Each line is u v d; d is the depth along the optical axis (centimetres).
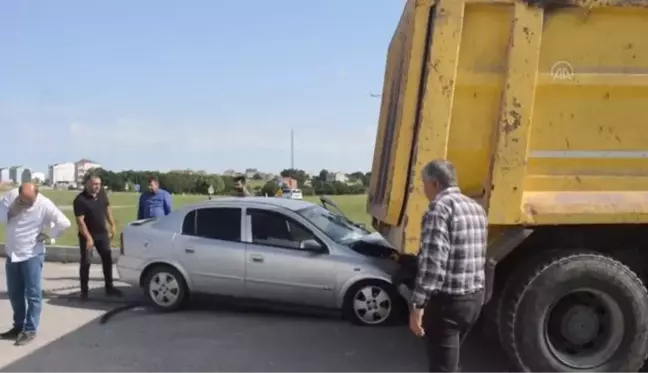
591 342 539
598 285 525
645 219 521
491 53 520
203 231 872
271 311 885
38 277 740
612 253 559
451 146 523
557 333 540
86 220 962
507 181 518
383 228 660
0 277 1168
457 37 514
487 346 686
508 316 534
